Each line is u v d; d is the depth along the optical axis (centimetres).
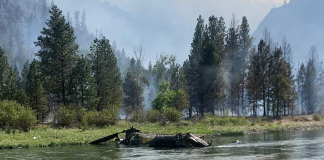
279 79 7338
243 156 2091
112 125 4462
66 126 4253
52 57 5688
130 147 2736
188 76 8244
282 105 7438
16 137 3080
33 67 5016
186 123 5050
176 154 2252
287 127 5162
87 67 5294
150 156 2181
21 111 3653
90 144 2995
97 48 5953
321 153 2198
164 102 6038
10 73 5988
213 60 7700
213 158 2028
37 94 4684
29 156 2200
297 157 2038
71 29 6025
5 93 4847
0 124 3575
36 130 3619
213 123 5250
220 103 8431
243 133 4234
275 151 2311
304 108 10788
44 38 5828
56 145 2900
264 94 7738
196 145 2650
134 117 5259
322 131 4503
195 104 8106
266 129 4741
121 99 6506
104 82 5906
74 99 5322
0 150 2516
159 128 4400
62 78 5594
